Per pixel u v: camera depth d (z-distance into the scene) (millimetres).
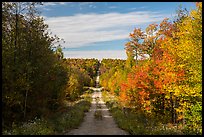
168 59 20328
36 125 17641
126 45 43469
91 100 60875
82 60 179500
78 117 27859
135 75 26859
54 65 25406
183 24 19328
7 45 19578
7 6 19500
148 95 24484
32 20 21328
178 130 17109
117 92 59375
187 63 18781
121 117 27562
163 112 25234
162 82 21812
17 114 20891
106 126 24078
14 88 19656
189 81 18953
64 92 31078
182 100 20969
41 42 21859
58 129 19203
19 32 20656
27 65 19578
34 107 23297
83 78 96750
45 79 23109
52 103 28312
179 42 19328
